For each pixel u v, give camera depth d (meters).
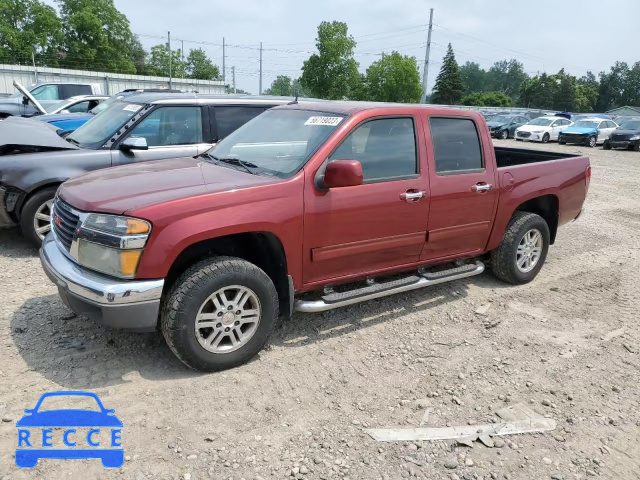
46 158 5.79
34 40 61.88
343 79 56.38
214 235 3.40
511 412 3.38
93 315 3.37
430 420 3.26
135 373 3.57
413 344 4.25
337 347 4.12
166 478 2.66
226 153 4.49
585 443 3.13
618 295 5.55
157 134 6.49
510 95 166.75
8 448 2.79
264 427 3.11
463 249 4.97
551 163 5.65
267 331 3.76
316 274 3.99
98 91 18.92
